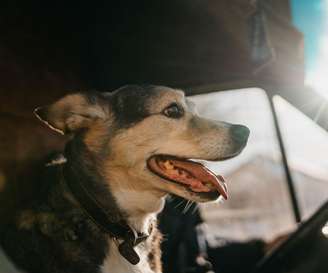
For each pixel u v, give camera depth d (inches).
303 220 36.6
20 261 27.4
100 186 29.4
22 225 28.3
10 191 31.1
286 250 31.5
